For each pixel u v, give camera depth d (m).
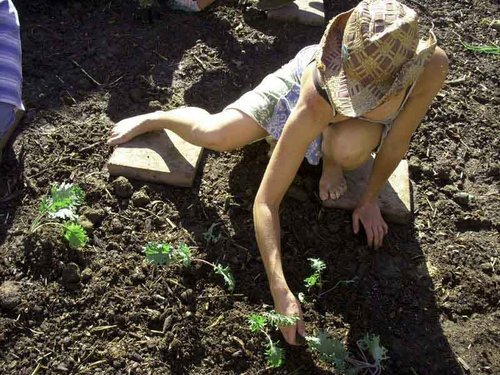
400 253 2.19
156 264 2.01
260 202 1.93
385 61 1.68
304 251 2.15
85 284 1.97
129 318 1.92
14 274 1.98
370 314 2.02
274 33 3.00
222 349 1.89
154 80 2.67
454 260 2.21
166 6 3.01
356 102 1.75
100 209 2.17
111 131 2.38
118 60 2.73
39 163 2.30
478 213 2.37
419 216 2.33
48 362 1.82
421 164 2.51
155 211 2.20
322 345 1.81
